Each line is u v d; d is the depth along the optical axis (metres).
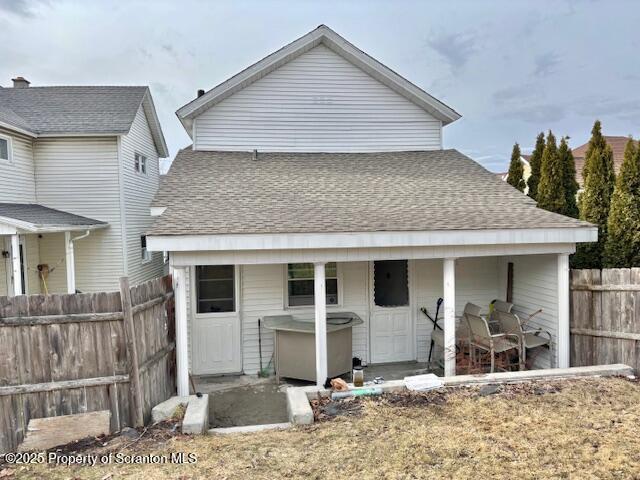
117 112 13.66
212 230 5.45
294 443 4.36
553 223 6.16
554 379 5.87
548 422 4.63
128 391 4.79
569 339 6.48
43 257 12.59
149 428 4.82
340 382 5.54
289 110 9.11
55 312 4.59
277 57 8.78
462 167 8.73
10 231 9.02
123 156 13.10
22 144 11.84
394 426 4.63
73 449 4.37
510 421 4.68
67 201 12.70
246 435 4.67
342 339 6.91
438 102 9.36
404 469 3.78
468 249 6.16
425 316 7.88
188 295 7.20
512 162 11.41
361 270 7.72
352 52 8.98
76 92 15.11
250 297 7.41
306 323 6.96
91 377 4.71
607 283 6.19
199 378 7.22
